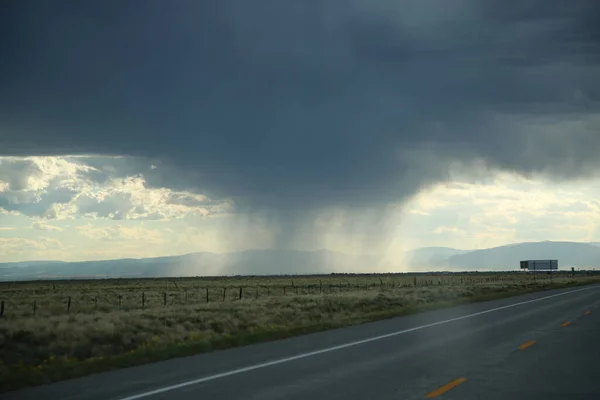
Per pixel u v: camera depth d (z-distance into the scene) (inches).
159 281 6048.2
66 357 741.9
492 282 4030.5
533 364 577.6
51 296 2504.9
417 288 2869.1
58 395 450.6
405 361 601.6
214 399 426.0
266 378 510.6
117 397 438.3
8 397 444.5
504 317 1135.6
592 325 968.3
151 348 722.2
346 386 471.5
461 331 887.7
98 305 1795.0
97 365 583.2
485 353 655.8
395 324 1016.9
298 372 540.7
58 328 981.8
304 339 808.3
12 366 658.8
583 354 643.5
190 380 504.1
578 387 463.8
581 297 1860.2
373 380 497.0
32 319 1181.1
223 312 1349.7
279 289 3193.9
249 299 1924.2
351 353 663.8
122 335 924.0
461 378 503.2
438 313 1259.8
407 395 435.8
